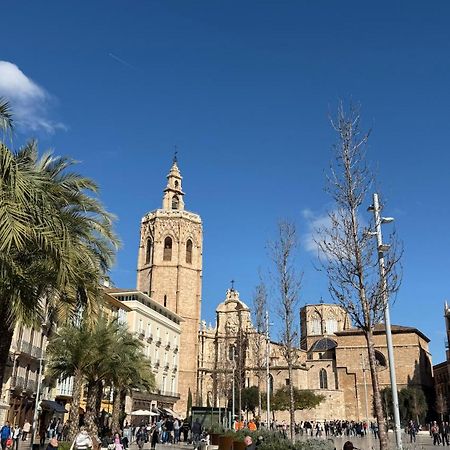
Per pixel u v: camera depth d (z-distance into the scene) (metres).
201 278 104.12
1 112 13.12
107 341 34.66
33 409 49.38
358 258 18.55
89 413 36.91
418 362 94.69
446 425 60.47
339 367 97.75
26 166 17.06
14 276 14.89
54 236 14.62
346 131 20.12
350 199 19.28
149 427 54.38
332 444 23.09
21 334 46.69
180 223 103.62
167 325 85.44
